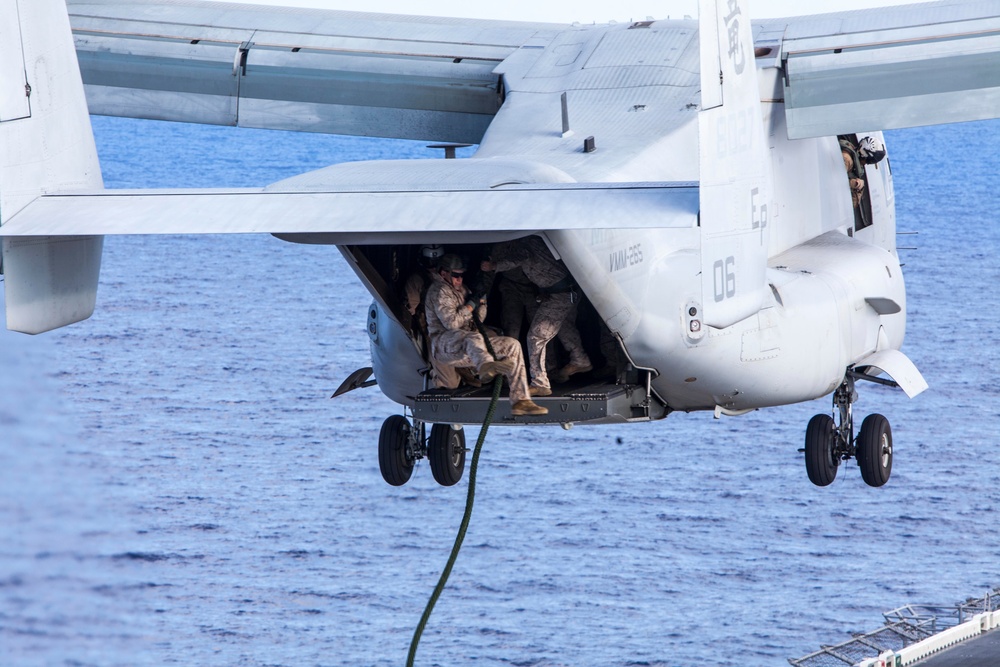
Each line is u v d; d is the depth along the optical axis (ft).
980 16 207.10
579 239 158.51
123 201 143.95
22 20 165.99
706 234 145.48
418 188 145.07
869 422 215.10
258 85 239.91
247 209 139.74
